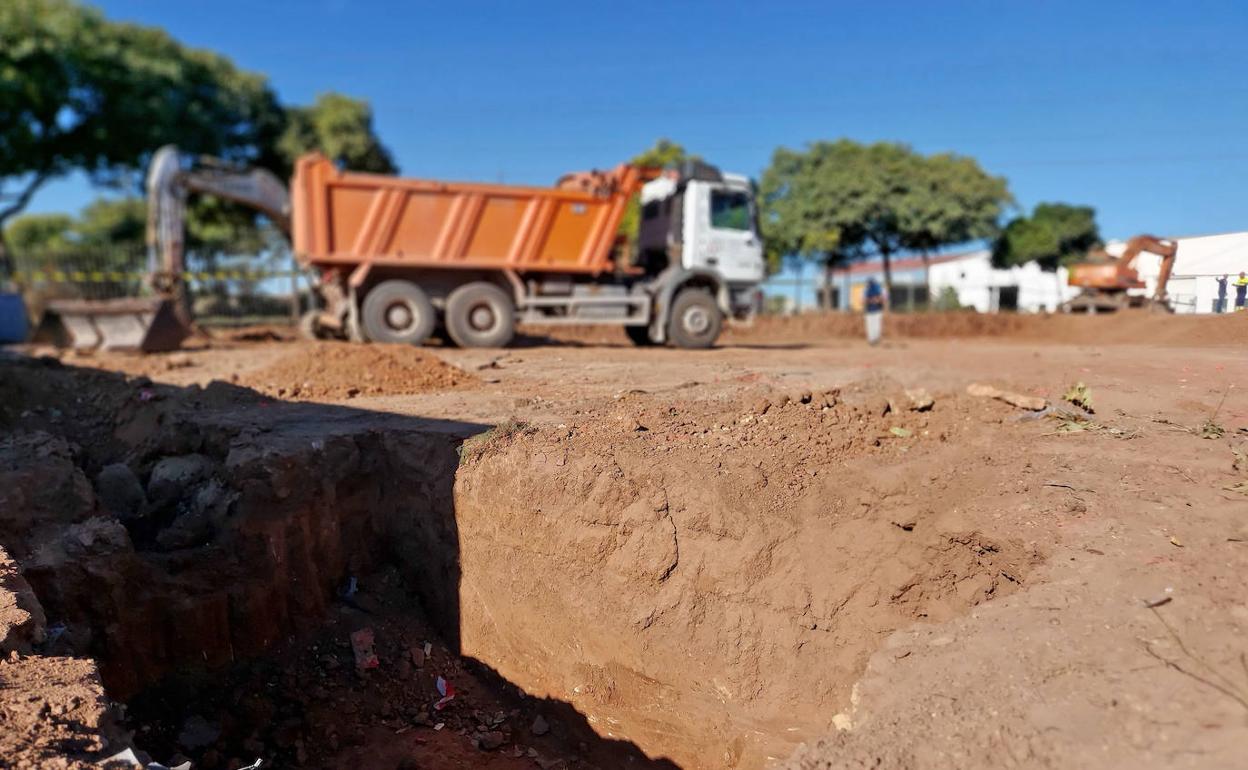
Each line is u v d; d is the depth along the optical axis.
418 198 13.34
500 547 5.83
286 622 5.77
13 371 9.01
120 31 27.05
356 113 33.03
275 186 17.42
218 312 21.67
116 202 41.22
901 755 3.29
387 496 6.47
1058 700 3.26
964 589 4.74
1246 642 3.36
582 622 5.52
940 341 18.33
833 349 14.88
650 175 14.49
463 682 5.88
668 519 5.37
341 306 13.88
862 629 4.88
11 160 24.89
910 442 6.43
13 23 23.28
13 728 2.98
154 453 7.00
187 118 28.27
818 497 5.46
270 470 5.85
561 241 14.07
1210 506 4.50
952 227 26.62
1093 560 4.20
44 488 5.61
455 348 13.94
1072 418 6.38
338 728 5.32
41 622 3.96
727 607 5.19
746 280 14.79
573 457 5.67
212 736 5.00
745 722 4.94
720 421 6.59
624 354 12.83
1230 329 9.22
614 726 5.35
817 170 28.20
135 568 5.15
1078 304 17.28
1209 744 2.90
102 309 13.58
